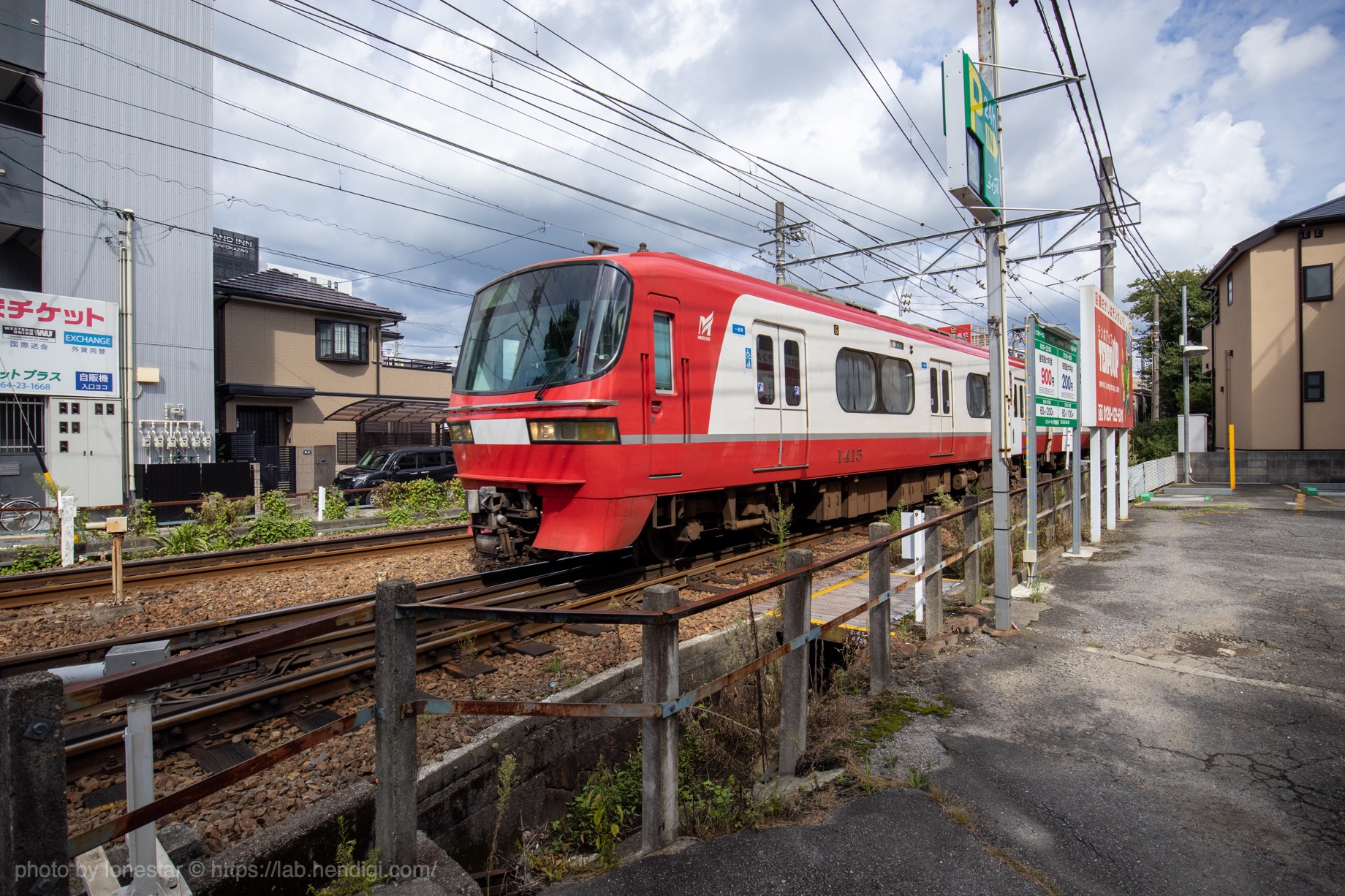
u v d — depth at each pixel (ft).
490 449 22.59
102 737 11.80
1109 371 32.73
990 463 47.93
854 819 9.73
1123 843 9.39
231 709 12.83
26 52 47.65
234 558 28.96
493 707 8.23
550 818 12.87
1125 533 34.63
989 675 15.42
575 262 22.26
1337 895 8.38
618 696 14.62
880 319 35.42
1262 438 69.05
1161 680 15.08
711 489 23.68
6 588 23.62
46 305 47.21
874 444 33.17
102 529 32.01
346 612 7.77
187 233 54.90
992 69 20.07
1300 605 20.72
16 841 5.35
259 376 69.26
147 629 20.01
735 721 12.96
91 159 50.39
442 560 29.50
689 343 22.74
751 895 8.19
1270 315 68.49
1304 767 11.38
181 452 54.24
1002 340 18.80
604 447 20.07
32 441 46.91
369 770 11.36
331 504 46.29
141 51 52.49
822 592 21.88
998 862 8.83
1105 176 42.93
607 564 25.68
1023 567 25.22
